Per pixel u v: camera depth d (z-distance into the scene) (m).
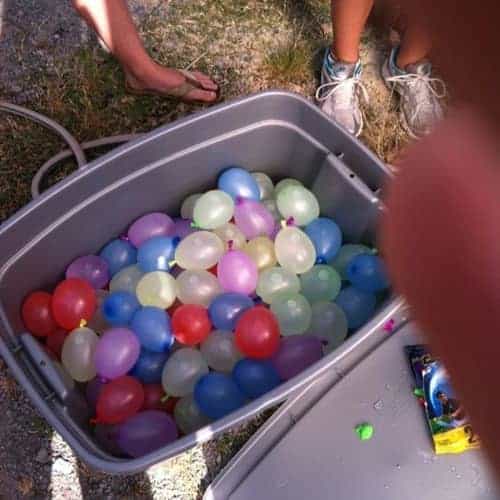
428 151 0.23
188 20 1.59
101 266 1.23
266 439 1.17
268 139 1.28
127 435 1.05
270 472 1.15
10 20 1.56
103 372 1.10
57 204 1.13
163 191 1.28
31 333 1.18
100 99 1.49
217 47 1.57
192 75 1.49
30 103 1.48
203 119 1.17
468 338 0.22
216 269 1.24
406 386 1.21
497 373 0.22
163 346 1.15
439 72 0.19
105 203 1.20
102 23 1.26
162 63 1.54
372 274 1.16
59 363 1.14
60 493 1.15
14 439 1.18
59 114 1.47
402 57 1.43
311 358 1.09
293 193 1.24
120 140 1.41
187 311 1.14
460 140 0.20
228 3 1.61
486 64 0.16
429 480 1.15
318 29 1.60
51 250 1.18
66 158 1.40
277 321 1.14
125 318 1.17
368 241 1.25
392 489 1.14
